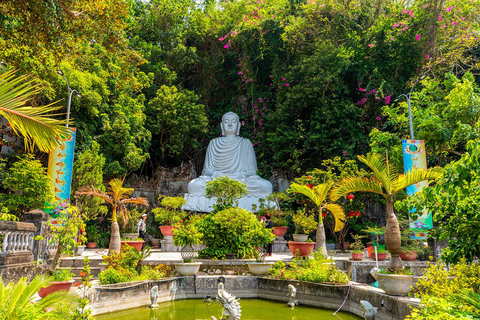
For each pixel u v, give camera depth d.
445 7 16.23
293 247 11.48
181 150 20.94
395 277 6.70
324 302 8.46
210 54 23.28
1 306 3.70
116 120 16.73
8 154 14.02
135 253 9.23
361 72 17.41
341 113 16.92
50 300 4.36
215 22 22.78
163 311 8.10
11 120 4.91
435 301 4.04
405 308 6.12
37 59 10.61
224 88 23.77
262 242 11.12
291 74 18.98
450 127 12.71
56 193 10.41
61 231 8.34
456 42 16.41
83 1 9.29
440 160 14.28
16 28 9.24
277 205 16.62
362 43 17.66
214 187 11.62
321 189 11.70
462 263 6.16
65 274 7.17
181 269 9.70
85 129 15.41
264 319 7.37
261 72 21.50
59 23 8.87
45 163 15.18
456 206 5.76
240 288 9.75
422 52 16.36
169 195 19.45
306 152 18.89
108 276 8.21
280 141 18.58
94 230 15.78
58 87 13.72
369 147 16.88
